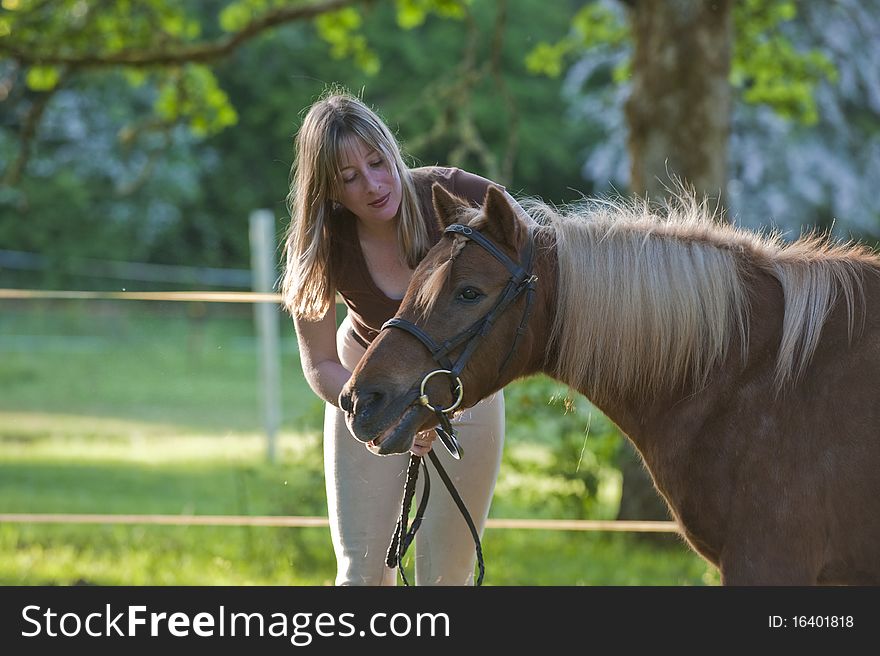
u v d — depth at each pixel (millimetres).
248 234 38750
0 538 10719
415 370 4328
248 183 39156
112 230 37125
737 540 4312
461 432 5332
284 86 38375
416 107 14383
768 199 32719
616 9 21234
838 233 33000
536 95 37844
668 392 4566
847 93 30688
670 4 10992
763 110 32312
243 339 28844
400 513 5188
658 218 4867
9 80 14711
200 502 12227
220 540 10711
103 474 14203
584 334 4602
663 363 4535
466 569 5637
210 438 16516
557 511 11047
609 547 11141
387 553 5105
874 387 4227
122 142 16125
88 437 17016
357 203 4824
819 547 4227
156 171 37250
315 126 4781
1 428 17922
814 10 24500
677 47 10992
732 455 4383
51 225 36688
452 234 4504
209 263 38625
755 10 14922
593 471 10773
